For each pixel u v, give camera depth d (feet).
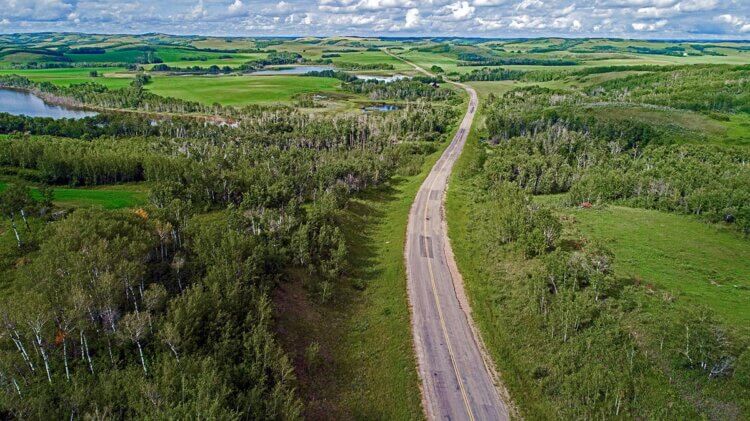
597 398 165.58
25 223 266.57
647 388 166.81
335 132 609.83
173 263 212.02
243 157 440.86
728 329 190.90
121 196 358.02
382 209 376.07
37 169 415.23
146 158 410.93
